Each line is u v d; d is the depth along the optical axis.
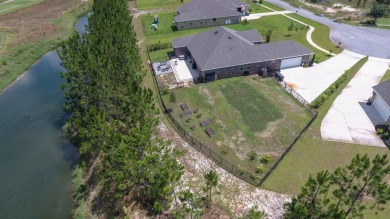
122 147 21.91
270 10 82.00
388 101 34.66
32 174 31.80
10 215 27.41
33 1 93.38
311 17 75.44
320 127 35.09
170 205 25.77
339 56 53.34
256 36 54.97
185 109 38.88
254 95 41.75
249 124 35.97
